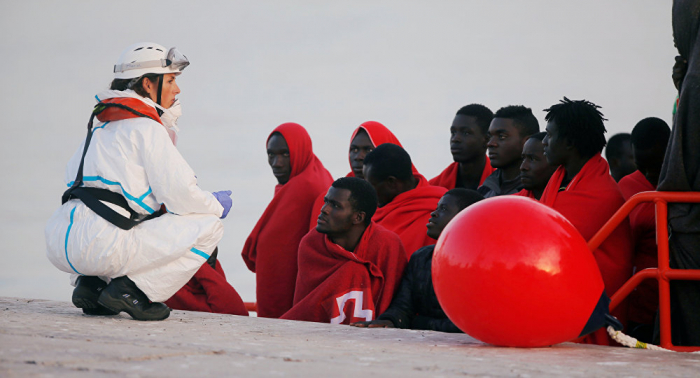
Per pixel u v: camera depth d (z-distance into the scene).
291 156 27.94
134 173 15.37
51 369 8.50
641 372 9.95
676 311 15.45
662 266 14.38
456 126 24.48
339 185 19.45
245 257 27.69
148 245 15.12
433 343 12.94
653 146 19.50
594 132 17.08
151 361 9.40
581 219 16.44
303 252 20.27
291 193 26.89
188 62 16.58
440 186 25.64
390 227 22.34
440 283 12.50
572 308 11.88
